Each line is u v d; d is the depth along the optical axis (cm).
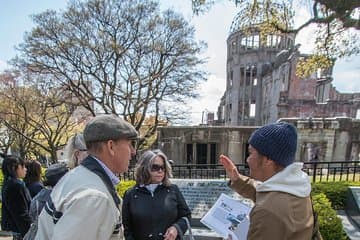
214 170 1036
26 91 2034
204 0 927
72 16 1781
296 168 147
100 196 121
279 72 3219
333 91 3319
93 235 114
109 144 141
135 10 1847
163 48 1911
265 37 1084
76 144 196
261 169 154
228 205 264
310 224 136
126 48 1888
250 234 136
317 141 1791
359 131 1794
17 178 351
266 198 138
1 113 2139
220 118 4972
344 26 845
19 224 336
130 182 651
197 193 515
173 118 2100
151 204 277
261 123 3881
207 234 447
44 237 126
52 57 1806
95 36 1834
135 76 1950
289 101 2767
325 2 790
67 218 113
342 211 587
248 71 4050
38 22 1755
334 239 383
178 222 279
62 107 2281
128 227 277
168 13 2338
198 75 2073
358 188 556
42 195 230
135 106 1967
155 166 289
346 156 1778
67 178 132
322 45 1060
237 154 1870
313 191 583
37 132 2597
